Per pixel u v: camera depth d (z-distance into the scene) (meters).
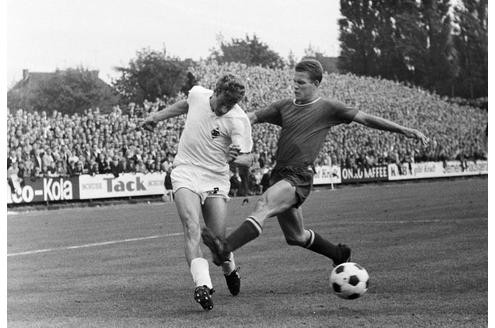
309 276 7.57
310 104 6.02
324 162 28.95
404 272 7.54
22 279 8.27
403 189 26.62
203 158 5.84
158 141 23.92
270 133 26.16
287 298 6.25
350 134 30.02
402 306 5.75
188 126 5.86
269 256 9.34
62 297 6.91
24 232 14.40
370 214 16.20
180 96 26.11
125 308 6.12
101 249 11.20
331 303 5.96
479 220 13.80
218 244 5.36
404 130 5.91
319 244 6.34
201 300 5.47
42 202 21.20
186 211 5.74
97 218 17.20
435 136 33.06
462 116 33.88
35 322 5.73
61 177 21.62
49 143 21.81
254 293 6.59
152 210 19.53
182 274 8.09
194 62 26.84
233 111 5.83
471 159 34.03
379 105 31.77
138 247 11.28
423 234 11.54
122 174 23.00
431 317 5.30
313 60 6.09
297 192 5.88
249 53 28.34
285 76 28.97
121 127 23.77
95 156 22.62
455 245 9.85
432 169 32.84
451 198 20.94
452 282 6.84
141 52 26.00
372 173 30.70
